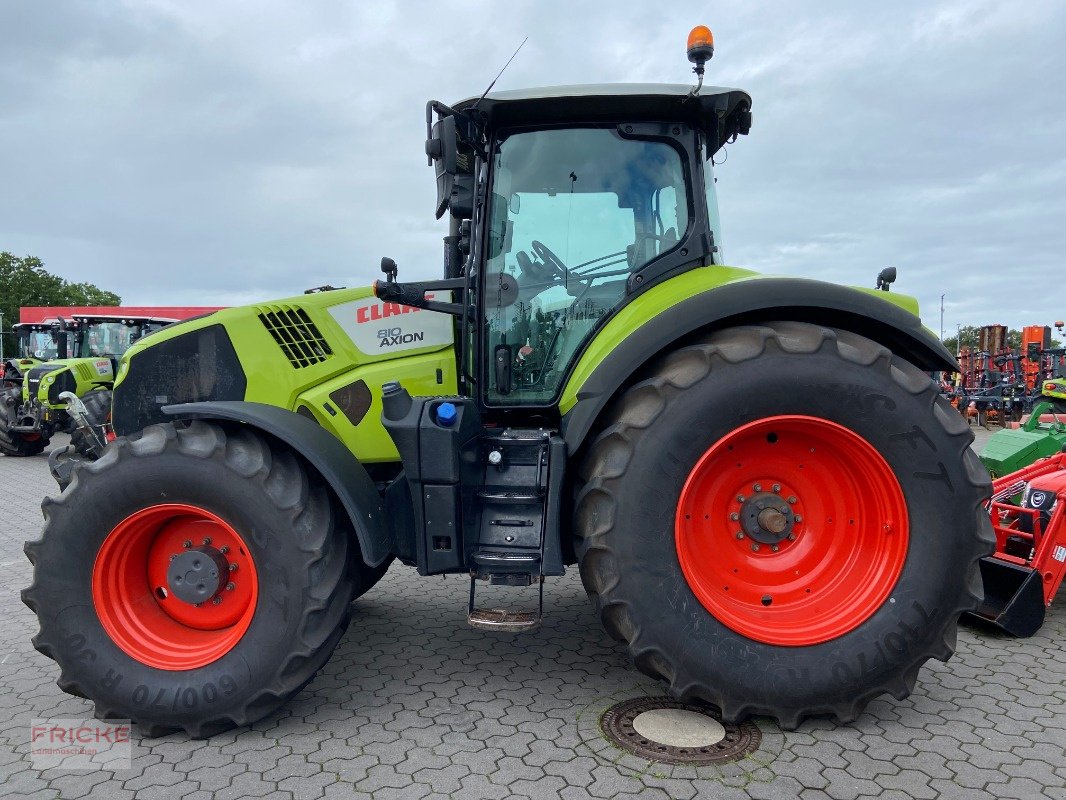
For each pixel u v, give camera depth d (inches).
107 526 106.9
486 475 117.3
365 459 129.8
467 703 115.7
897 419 102.6
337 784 93.0
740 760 96.8
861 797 88.3
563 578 187.2
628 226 126.0
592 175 125.8
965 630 145.4
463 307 125.6
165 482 105.7
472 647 140.6
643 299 121.6
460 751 100.6
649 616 101.7
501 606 165.3
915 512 103.2
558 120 125.1
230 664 105.0
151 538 113.0
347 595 110.4
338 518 111.8
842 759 96.7
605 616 105.6
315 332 129.9
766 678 101.7
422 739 104.3
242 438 109.9
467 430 113.0
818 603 108.0
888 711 110.4
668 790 90.2
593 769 95.3
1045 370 553.9
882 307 109.3
